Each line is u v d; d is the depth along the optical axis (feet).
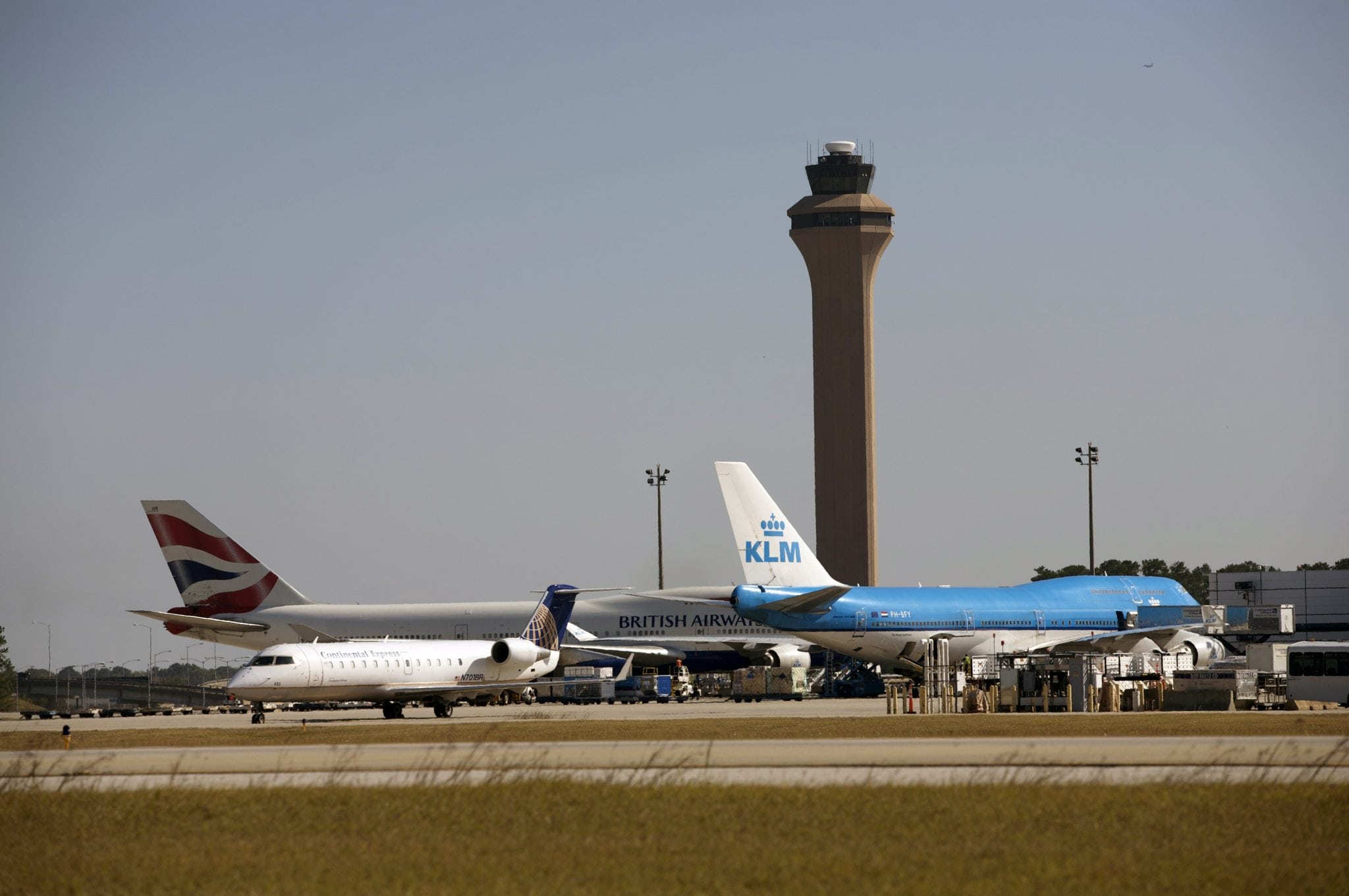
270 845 396.37
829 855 368.48
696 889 329.93
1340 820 411.13
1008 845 378.32
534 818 436.76
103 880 349.41
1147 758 612.29
